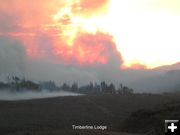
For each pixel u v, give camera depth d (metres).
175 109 69.38
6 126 90.69
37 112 127.31
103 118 115.94
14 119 107.62
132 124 70.12
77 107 143.00
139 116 71.12
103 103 152.38
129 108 140.75
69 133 46.72
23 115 118.19
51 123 100.62
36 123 99.19
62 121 106.44
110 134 47.97
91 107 143.88
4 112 124.81
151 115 69.44
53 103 152.62
